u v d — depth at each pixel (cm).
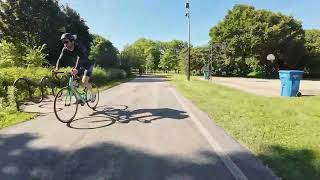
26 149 553
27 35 4334
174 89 1983
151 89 1959
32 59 2536
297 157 531
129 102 1166
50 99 1198
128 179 436
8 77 1157
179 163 503
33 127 711
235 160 521
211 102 1229
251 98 1393
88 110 933
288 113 961
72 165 483
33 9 4238
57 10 4581
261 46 6200
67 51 816
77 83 823
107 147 576
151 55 12975
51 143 592
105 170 466
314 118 879
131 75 6272
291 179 439
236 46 6462
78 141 609
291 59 6644
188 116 905
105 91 1712
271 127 757
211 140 641
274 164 497
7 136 634
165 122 807
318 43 7231
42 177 436
